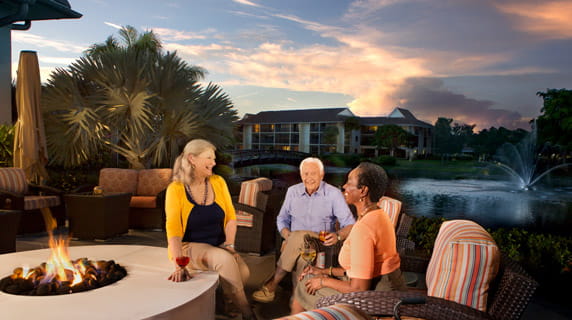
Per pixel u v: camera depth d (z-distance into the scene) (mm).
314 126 72812
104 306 1772
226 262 2521
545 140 60531
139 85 10578
